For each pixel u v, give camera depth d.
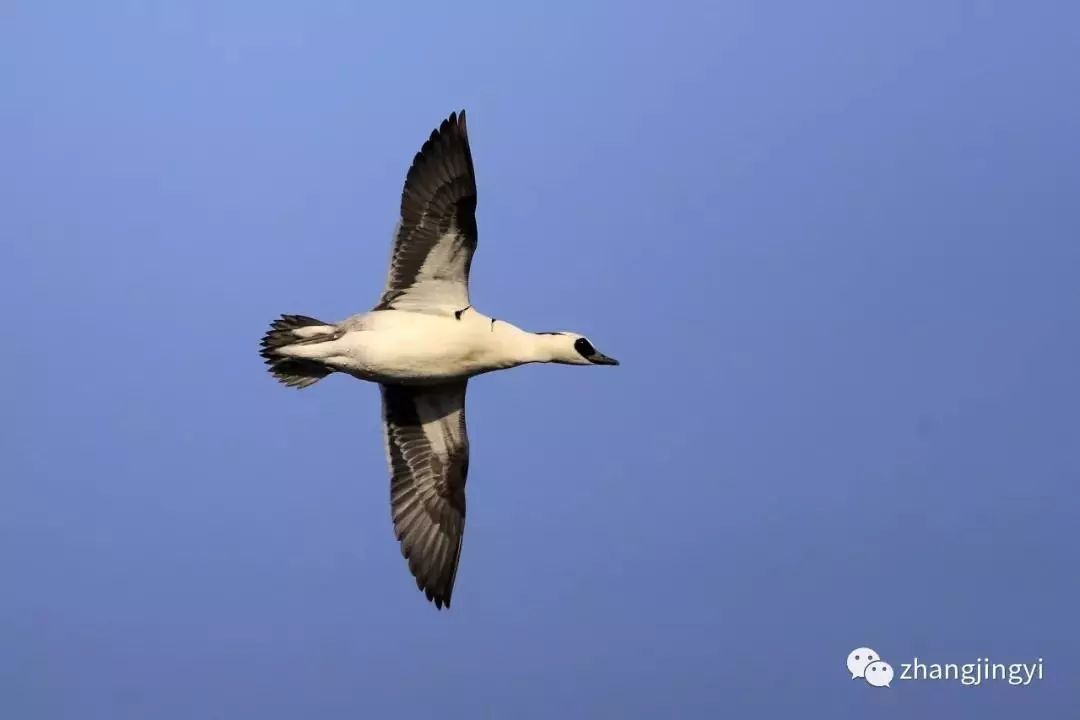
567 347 21.05
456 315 20.58
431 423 21.56
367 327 20.41
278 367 20.95
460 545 21.42
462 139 20.02
